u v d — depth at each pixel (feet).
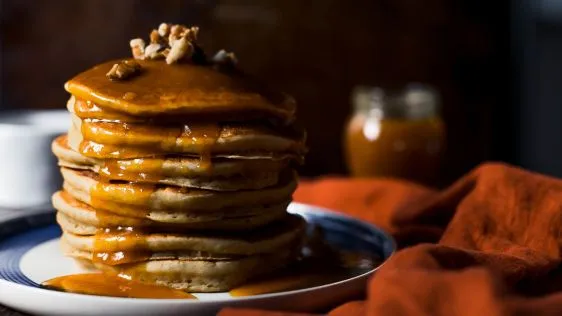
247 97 1.81
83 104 1.79
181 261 1.79
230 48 3.94
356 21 4.00
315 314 1.72
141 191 1.76
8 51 3.84
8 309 1.75
